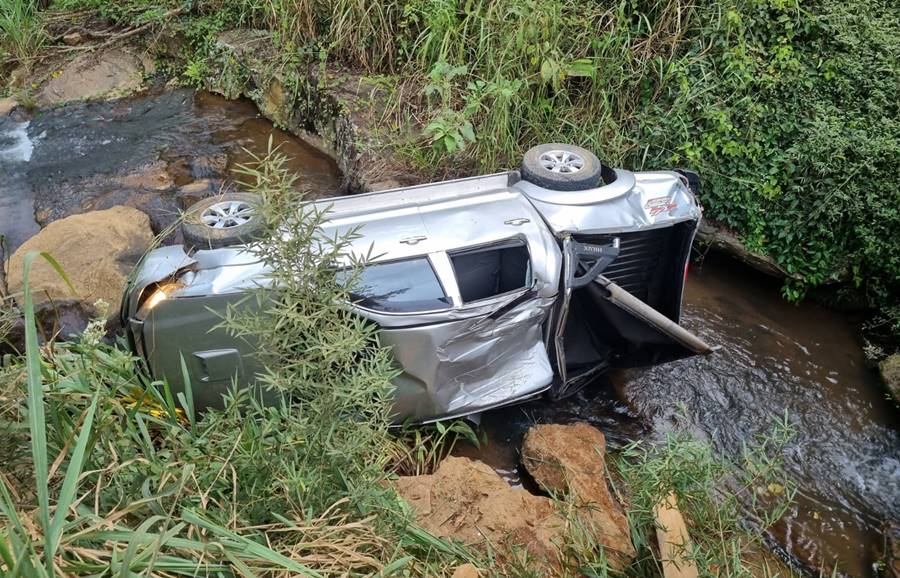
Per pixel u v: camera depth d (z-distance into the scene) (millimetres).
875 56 5711
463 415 4027
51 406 2504
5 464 2344
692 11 6070
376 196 4305
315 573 2223
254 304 3602
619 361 4750
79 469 1982
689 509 3457
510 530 3383
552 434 4102
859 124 5492
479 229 3984
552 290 3959
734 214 5789
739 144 5715
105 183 6676
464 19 6602
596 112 6297
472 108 5902
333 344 2605
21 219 6207
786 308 5574
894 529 3883
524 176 4488
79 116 7961
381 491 2928
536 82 6168
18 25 8602
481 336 3852
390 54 7152
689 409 4641
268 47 8047
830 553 3768
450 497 3521
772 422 4562
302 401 2959
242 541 2219
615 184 4348
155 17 8750
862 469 4266
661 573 3240
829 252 5457
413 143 6387
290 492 2635
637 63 6223
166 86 8625
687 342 4188
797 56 5867
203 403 3865
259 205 2732
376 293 3734
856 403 4727
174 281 3744
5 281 5285
